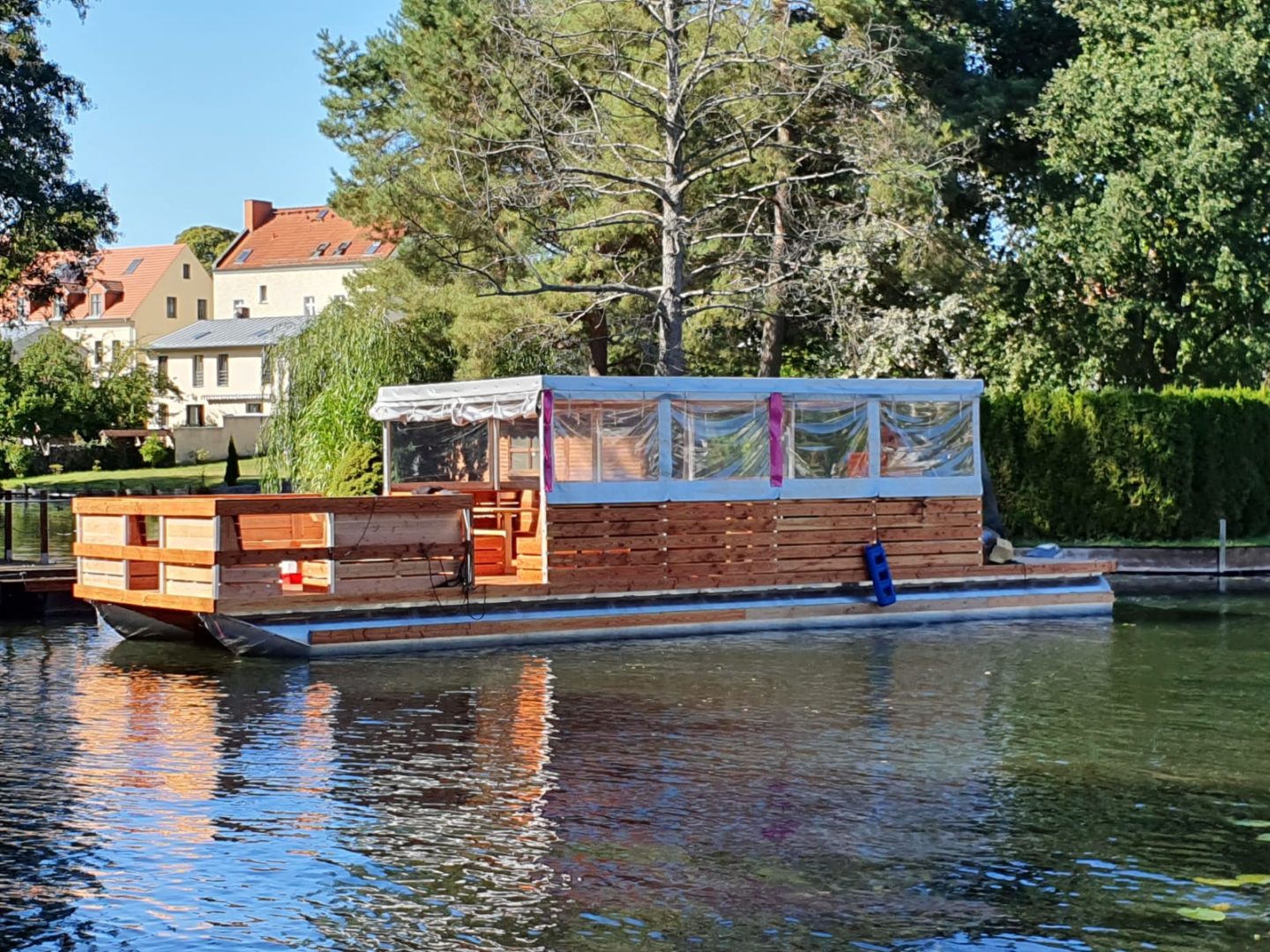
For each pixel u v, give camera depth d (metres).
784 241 35.25
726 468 21.34
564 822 10.59
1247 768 12.30
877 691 15.95
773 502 21.64
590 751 12.86
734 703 15.16
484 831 10.34
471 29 33.66
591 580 20.28
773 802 11.10
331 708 14.89
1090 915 8.67
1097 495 33.50
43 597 22.97
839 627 21.69
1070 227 40.34
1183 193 39.44
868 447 22.38
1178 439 33.50
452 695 15.62
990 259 39.50
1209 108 38.78
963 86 39.41
